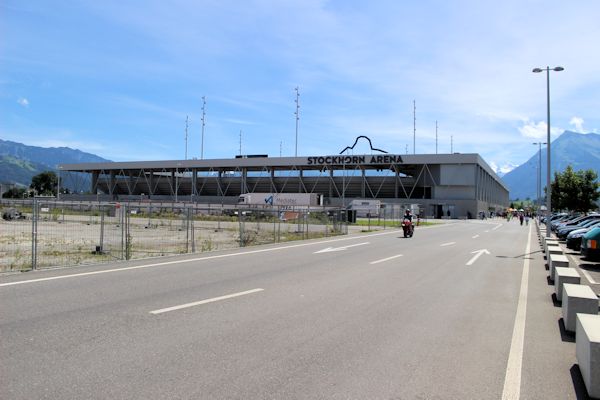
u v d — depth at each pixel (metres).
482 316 7.79
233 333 6.23
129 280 10.05
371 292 9.58
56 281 9.65
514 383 4.81
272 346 5.73
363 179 92.88
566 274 9.36
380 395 4.38
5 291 8.49
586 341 4.73
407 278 11.68
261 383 4.55
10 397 4.04
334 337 6.23
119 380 4.50
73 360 5.00
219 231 30.28
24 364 4.84
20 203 33.78
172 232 28.47
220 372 4.80
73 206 17.69
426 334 6.55
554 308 8.62
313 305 8.16
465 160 83.94
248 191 103.12
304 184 98.88
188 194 112.12
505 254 19.16
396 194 89.00
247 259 14.64
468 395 4.47
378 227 42.34
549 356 5.75
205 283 10.00
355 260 15.27
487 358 5.59
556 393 4.59
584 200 59.81
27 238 21.91
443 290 10.12
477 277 12.30
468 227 48.09
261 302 8.27
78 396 4.10
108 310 7.26
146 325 6.47
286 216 46.06
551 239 18.70
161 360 5.09
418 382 4.75
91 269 11.58
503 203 159.25
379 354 5.59
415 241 25.11
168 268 12.09
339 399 4.26
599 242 15.92
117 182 118.38
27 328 6.13
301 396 4.29
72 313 7.00
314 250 18.28
